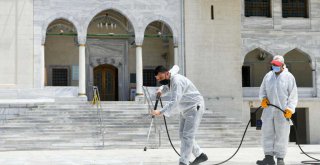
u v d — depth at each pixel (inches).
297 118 1238.3
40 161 521.0
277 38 1139.9
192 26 1079.6
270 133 427.2
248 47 1122.7
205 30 1085.1
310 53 1149.1
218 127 881.5
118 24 1203.2
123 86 1200.8
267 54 1215.6
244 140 829.8
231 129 879.7
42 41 1016.2
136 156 583.8
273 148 427.2
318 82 1143.6
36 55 1011.3
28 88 999.0
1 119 858.8
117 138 768.9
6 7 1006.4
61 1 1029.8
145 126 842.2
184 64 1072.2
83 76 1016.9
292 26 1146.7
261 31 1131.9
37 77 1008.2
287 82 419.8
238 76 1092.5
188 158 380.8
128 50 1210.0
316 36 1155.3
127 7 1055.6
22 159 552.7
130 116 889.5
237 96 1088.2
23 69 1002.7
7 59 997.8
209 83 1075.9
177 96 371.6
